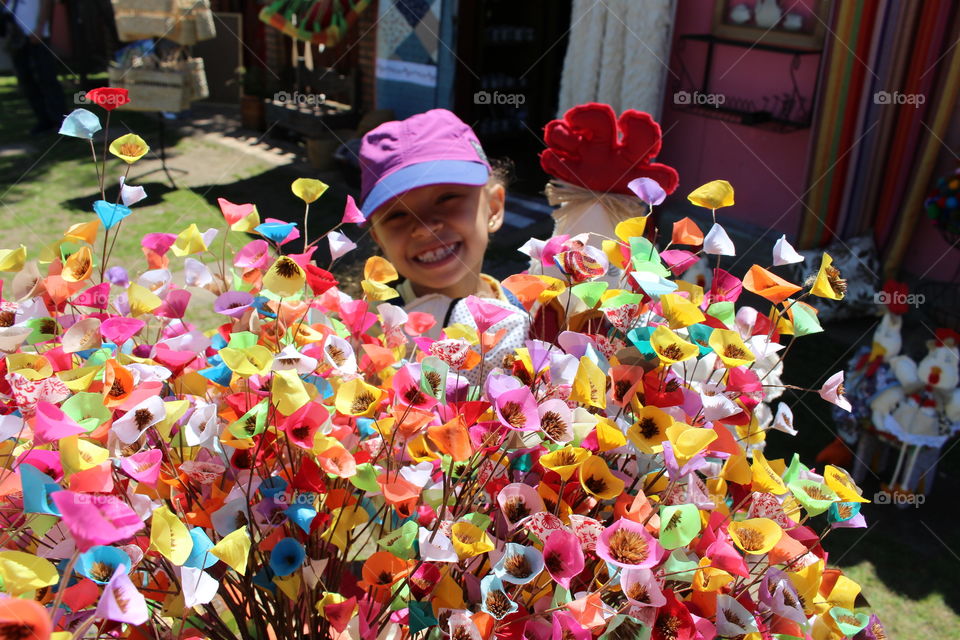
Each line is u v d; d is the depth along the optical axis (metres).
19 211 5.68
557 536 0.65
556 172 1.64
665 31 5.47
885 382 3.08
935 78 4.60
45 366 0.71
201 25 6.50
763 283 0.84
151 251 0.99
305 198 0.87
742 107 5.88
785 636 0.71
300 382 0.67
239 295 0.85
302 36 7.07
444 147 1.31
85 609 0.63
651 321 0.87
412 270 1.32
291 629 0.76
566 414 0.71
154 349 0.80
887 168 4.88
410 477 0.70
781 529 0.71
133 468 0.64
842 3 4.70
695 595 0.70
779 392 0.93
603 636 0.69
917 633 2.47
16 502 0.70
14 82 10.66
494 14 8.42
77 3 9.60
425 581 0.69
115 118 8.45
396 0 7.20
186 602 0.61
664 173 1.57
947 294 4.69
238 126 8.41
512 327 1.13
